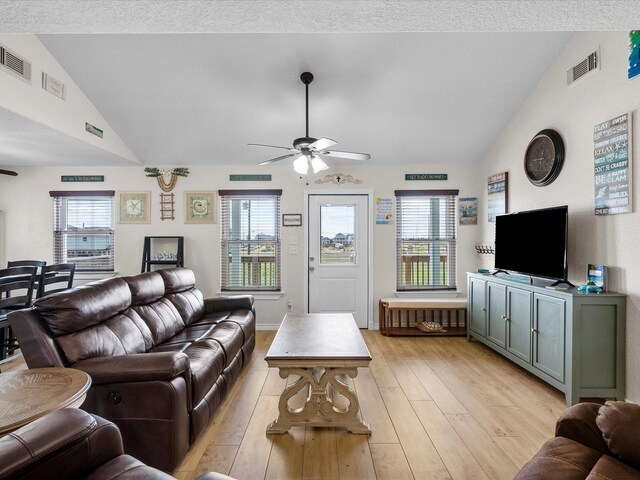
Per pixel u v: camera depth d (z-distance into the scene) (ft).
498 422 7.77
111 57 10.21
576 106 9.76
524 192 12.18
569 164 10.05
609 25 5.25
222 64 10.42
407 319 15.26
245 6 4.76
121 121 12.79
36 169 15.55
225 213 15.71
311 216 15.76
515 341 10.69
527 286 10.08
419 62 10.43
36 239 15.56
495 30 5.41
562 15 5.00
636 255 8.09
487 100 12.00
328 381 7.44
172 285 11.19
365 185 15.60
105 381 5.93
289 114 12.53
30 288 10.91
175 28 5.31
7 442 3.29
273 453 6.66
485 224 14.88
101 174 15.55
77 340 6.56
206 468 6.22
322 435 7.27
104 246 15.69
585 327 8.38
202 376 7.07
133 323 8.43
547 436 7.21
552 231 9.86
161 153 14.69
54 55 10.19
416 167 15.61
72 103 11.05
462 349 12.89
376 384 9.81
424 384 9.80
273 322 15.65
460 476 6.00
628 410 4.03
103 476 3.63
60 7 4.71
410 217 15.72
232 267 15.79
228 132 13.47
